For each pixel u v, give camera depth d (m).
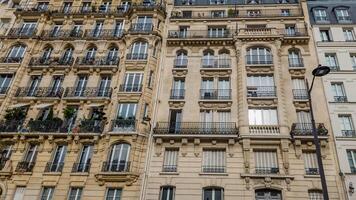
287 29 32.44
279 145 24.39
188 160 24.53
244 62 29.17
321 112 26.19
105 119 26.78
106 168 24.14
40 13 34.88
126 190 23.30
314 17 32.78
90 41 32.66
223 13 34.91
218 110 27.19
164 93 28.53
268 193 22.81
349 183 22.42
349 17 32.50
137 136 25.30
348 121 25.94
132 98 27.52
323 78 28.03
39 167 24.94
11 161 25.31
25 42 32.94
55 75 30.62
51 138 26.16
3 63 31.38
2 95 29.20
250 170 23.52
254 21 33.03
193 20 33.88
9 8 37.28
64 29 34.22
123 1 36.44
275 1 35.94
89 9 36.22
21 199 23.86
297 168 23.33
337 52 29.70
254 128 25.39
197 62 30.45
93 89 29.09
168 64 30.58
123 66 29.53
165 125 26.48
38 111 28.38
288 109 26.47
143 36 31.19
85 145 26.09
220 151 25.11
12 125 26.98
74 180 24.12
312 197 22.42
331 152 24.08
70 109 27.12
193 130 25.78
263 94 27.17
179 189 23.27
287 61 29.52
